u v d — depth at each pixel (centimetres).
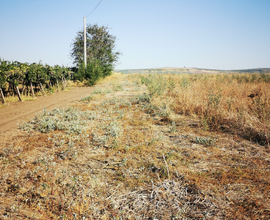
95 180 386
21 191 368
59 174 421
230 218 285
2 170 439
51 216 306
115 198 344
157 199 337
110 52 3378
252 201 312
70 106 1075
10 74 1202
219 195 331
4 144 581
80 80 2305
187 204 321
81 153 518
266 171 389
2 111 980
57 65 1830
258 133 550
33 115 895
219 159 454
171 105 941
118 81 2575
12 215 305
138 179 393
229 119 669
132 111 918
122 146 544
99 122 778
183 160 455
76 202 329
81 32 3284
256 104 711
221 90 1029
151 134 623
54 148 546
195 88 1198
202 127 670
